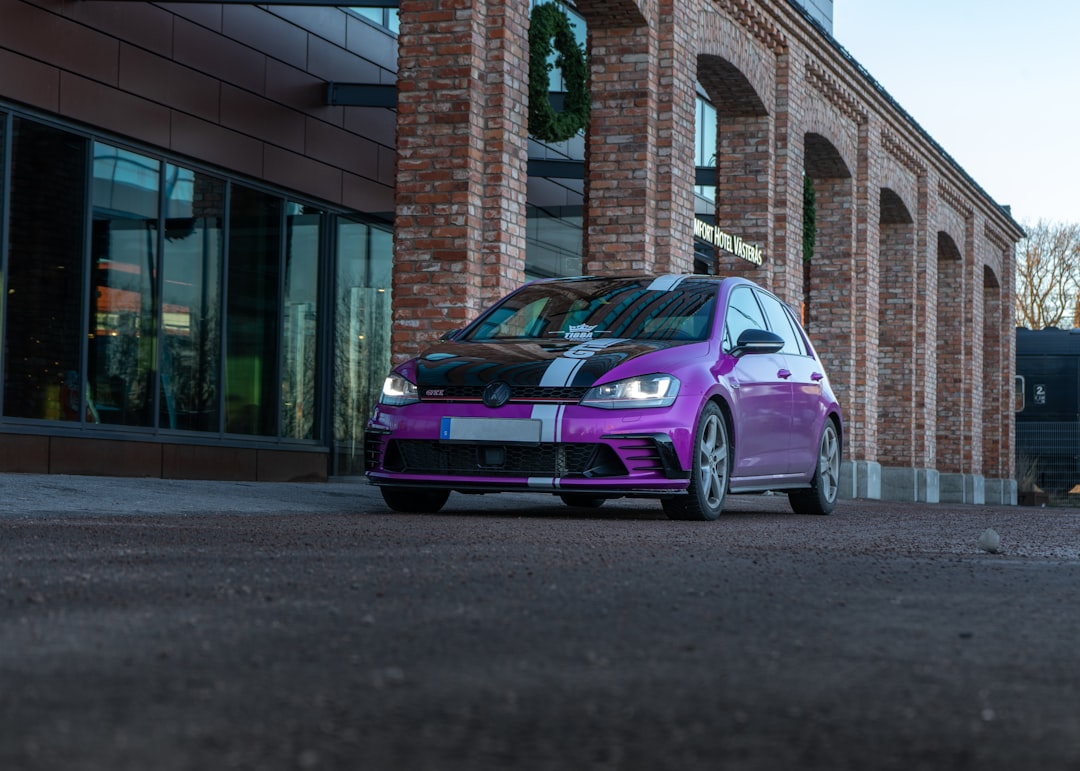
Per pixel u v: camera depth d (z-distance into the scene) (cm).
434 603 297
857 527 702
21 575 343
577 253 1614
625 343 704
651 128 1250
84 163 1030
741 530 628
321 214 1319
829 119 1778
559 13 1169
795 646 246
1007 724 178
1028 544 591
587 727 171
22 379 976
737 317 772
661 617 281
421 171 1028
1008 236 2920
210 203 1168
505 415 659
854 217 1902
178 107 1115
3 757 149
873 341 1936
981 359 2695
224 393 1195
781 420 794
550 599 308
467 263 1017
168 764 146
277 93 1232
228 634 248
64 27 1001
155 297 1106
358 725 170
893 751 160
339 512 723
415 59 1030
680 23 1284
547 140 1180
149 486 818
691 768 150
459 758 153
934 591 353
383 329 1420
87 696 187
